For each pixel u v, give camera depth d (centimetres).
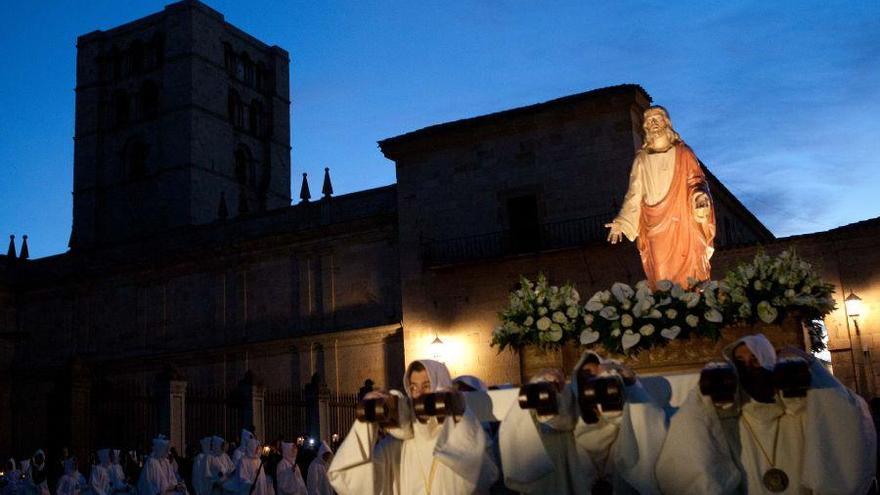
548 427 618
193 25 5981
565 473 624
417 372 622
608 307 917
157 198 5831
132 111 6162
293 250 4447
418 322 3791
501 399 712
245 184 6284
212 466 2077
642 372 909
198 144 5841
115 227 6016
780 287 885
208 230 4831
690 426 550
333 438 3250
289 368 4309
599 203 3553
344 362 4159
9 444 5159
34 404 5206
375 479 641
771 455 552
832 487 511
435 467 614
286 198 6638
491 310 3650
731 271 919
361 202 4350
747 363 540
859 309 3056
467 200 3809
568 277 3525
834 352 3086
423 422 605
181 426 2781
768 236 5725
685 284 1110
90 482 2066
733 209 4666
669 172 1145
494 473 607
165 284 4869
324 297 4303
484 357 3625
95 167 6166
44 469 2338
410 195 3931
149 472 2036
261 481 2050
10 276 5472
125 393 2580
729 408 558
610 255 3469
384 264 4172
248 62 6556
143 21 6269
